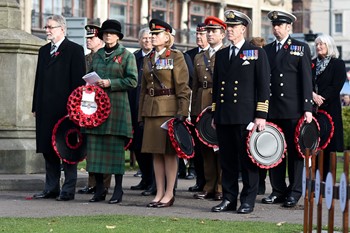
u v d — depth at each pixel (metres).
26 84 30.61
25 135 30.44
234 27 23.88
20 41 30.33
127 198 26.95
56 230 19.86
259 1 122.44
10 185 28.41
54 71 26.20
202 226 20.80
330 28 135.38
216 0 117.19
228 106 23.77
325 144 26.97
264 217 23.08
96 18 99.81
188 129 24.39
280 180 26.22
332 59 28.22
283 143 24.06
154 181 27.91
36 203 25.30
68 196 26.02
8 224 20.78
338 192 15.16
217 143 26.47
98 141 25.22
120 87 25.05
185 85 24.47
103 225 20.64
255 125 23.67
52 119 26.11
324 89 28.09
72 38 51.50
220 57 24.17
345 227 14.74
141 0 107.19
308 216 16.97
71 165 26.17
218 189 26.80
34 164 30.23
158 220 21.67
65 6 96.12
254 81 23.81
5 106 30.42
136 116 29.00
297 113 25.52
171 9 111.62
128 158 46.00
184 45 112.44
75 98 24.94
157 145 24.52
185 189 29.91
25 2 89.81
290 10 129.62
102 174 25.77
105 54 25.53
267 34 124.62
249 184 23.94
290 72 25.61
